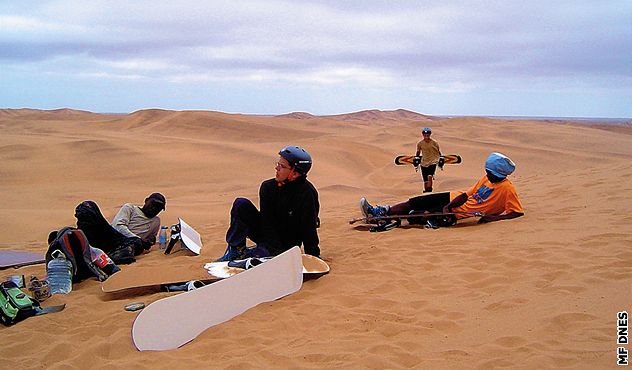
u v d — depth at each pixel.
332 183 22.06
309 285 6.15
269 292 5.67
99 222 7.79
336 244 8.20
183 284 6.27
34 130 47.50
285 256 5.91
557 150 34.94
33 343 4.90
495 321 4.68
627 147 38.00
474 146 34.88
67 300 6.08
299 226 6.84
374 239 8.33
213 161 26.08
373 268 6.64
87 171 23.73
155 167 24.59
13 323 5.45
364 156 31.03
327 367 4.02
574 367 3.69
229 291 5.32
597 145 38.38
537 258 6.32
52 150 27.30
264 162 26.50
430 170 15.38
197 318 4.99
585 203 9.26
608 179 11.40
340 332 4.72
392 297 5.55
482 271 6.14
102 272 6.88
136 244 8.00
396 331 4.68
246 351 4.41
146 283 6.16
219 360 4.28
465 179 22.28
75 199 17.84
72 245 6.71
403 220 9.73
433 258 6.88
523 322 4.57
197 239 8.63
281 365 4.11
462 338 4.41
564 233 7.30
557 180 12.73
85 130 48.47
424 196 9.09
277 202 6.82
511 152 33.09
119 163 25.17
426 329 4.66
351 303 5.47
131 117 58.56
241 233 6.90
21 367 4.45
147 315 4.73
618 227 7.24
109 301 5.94
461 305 5.18
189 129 47.72
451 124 48.50
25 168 23.80
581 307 4.69
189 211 14.06
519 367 3.77
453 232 8.29
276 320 5.04
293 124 57.94
